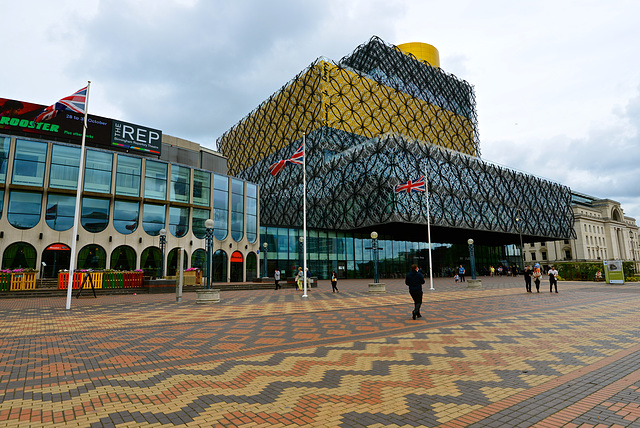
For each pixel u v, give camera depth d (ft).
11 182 94.27
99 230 104.17
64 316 47.60
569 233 235.81
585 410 15.17
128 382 19.92
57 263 97.45
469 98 280.10
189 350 27.78
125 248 107.76
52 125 109.40
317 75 204.54
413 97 237.66
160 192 116.67
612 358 23.56
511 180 205.05
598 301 60.23
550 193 229.25
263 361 24.29
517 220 200.34
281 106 238.07
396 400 16.78
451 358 24.27
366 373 21.16
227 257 130.82
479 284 99.40
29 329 37.55
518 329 34.76
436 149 172.04
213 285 102.06
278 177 231.50
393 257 190.08
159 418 14.94
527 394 17.24
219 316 47.21
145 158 115.14
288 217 216.33
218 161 150.41
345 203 174.70
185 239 119.65
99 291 84.43
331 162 187.21
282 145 231.09
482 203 184.03
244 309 55.06
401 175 154.30
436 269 207.10
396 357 24.81
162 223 115.65
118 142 119.14
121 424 14.33
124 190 110.11
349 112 205.77
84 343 30.55
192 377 20.75
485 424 13.99
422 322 40.14
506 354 25.11
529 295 74.49
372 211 158.30
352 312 50.08
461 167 180.14
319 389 18.47
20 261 93.20
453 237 212.64
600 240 351.05
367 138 209.26
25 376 21.13
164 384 19.52
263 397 17.40
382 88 221.87
